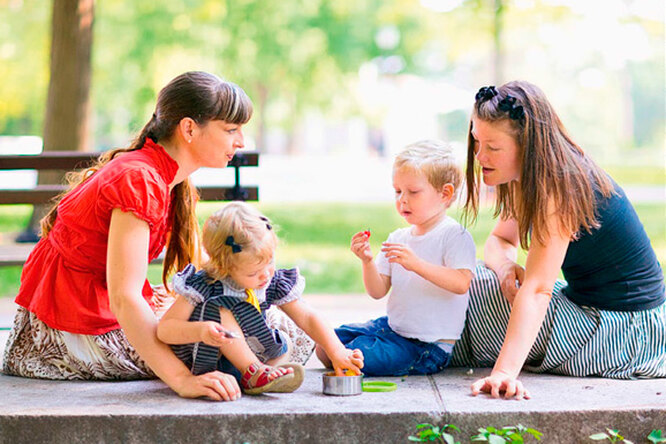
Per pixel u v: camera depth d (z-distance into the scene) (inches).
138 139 120.5
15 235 378.9
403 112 1200.8
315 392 111.9
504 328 128.9
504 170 118.3
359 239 128.2
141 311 109.4
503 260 132.3
